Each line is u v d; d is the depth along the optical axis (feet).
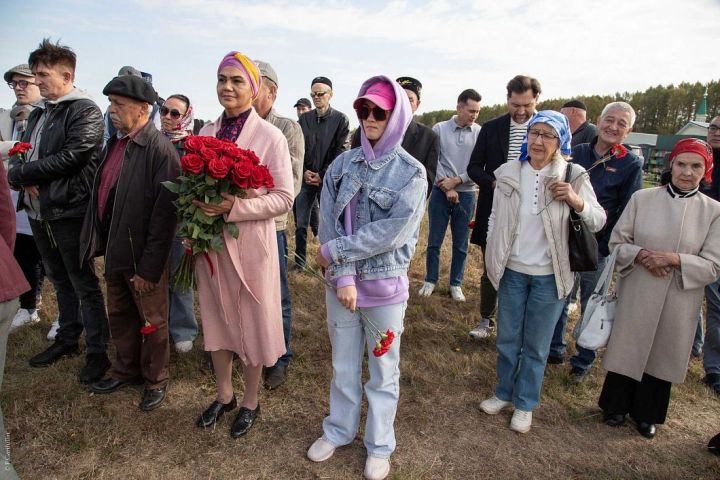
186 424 9.34
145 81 8.91
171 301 11.95
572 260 8.98
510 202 9.55
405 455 8.92
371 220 7.51
